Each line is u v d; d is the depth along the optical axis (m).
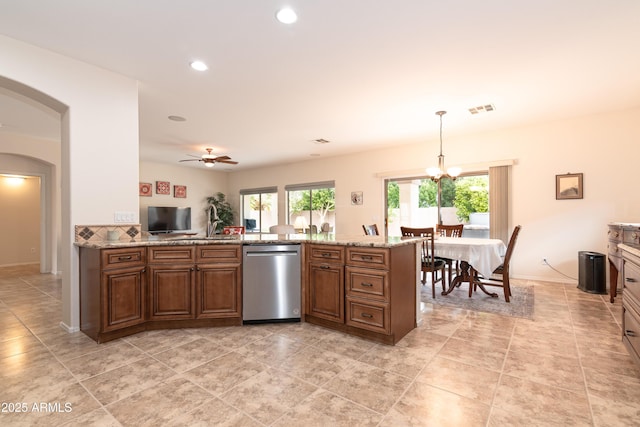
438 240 4.28
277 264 2.97
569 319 3.08
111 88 2.97
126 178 3.04
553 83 3.31
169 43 2.52
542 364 2.15
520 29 2.34
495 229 5.11
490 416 1.59
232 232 5.05
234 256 2.92
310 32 2.38
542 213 4.77
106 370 2.07
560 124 4.63
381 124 4.77
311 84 3.32
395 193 6.53
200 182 8.97
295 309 3.01
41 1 2.01
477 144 5.32
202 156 7.16
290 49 2.63
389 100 3.78
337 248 2.77
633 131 4.16
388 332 2.47
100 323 2.49
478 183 5.57
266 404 1.70
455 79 3.21
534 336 2.65
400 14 2.17
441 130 5.06
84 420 1.56
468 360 2.21
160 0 2.01
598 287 4.06
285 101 3.81
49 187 5.93
